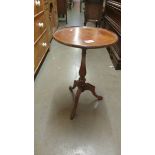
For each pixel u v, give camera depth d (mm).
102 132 1498
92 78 2342
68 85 2150
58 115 1671
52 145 1362
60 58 2916
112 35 1657
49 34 3160
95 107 1802
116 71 2557
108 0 3596
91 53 3227
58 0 4852
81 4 7477
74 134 1468
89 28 1858
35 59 2180
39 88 2070
